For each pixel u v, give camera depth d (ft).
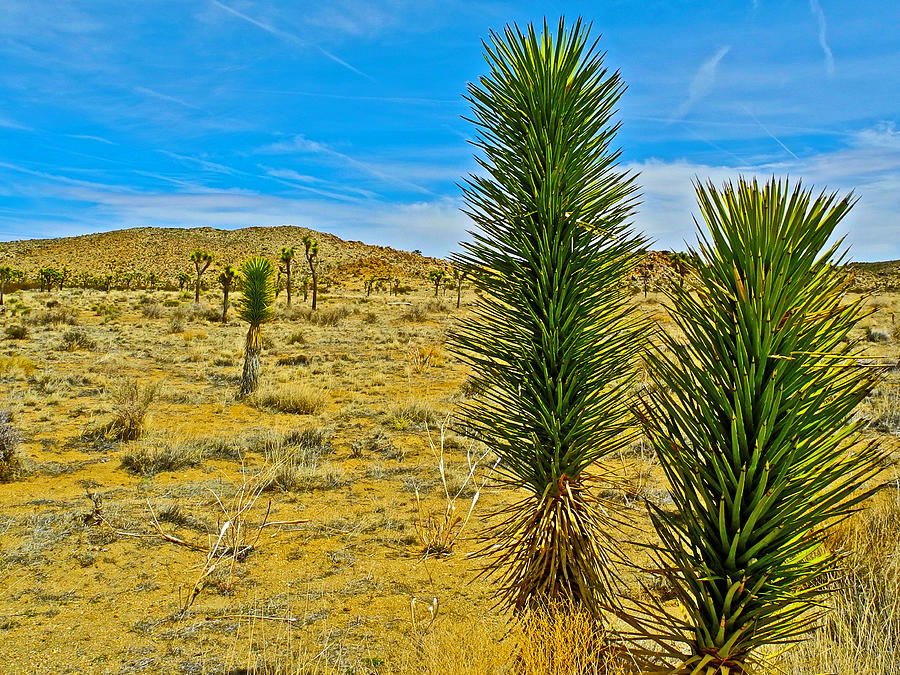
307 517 26.37
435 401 52.80
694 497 7.87
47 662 15.71
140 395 45.96
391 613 18.22
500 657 12.15
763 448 7.42
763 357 7.23
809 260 7.19
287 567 21.65
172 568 21.29
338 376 69.26
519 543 12.48
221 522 25.13
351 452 37.63
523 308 11.85
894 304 120.26
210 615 18.21
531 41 11.62
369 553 22.76
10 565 21.25
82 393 55.83
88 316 144.87
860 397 7.22
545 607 11.64
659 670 8.23
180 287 306.14
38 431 41.73
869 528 18.06
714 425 7.64
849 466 7.38
